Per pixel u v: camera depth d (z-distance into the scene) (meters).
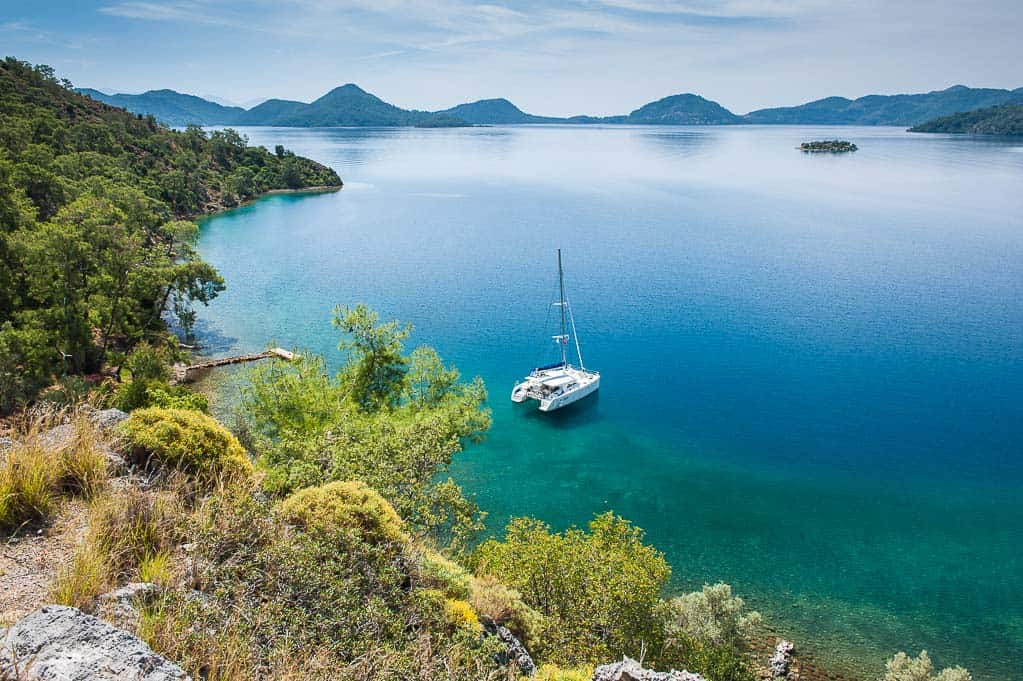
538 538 24.02
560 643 17.45
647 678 14.98
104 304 53.72
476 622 12.23
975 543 38.28
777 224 144.75
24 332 46.06
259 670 7.36
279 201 188.12
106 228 55.00
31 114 145.88
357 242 130.00
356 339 33.72
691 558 36.59
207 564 9.05
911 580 34.88
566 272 105.19
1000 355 67.12
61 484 10.07
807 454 48.88
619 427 53.50
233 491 11.51
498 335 76.44
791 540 38.38
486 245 127.12
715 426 53.50
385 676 8.16
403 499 17.59
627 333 76.38
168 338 59.91
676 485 44.59
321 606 8.95
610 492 43.59
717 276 100.69
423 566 13.49
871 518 40.81
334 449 19.12
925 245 119.62
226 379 57.66
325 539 10.73
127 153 156.88
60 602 7.40
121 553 8.80
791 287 93.38
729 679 25.86
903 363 65.69
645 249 121.31
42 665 5.62
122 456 11.91
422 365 32.94
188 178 163.00
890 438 51.09
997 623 31.78
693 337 74.56
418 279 101.12
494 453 48.81
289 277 101.12
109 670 5.74
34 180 78.75
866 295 88.81
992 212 155.25
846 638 30.41
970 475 45.84
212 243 126.62
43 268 51.47
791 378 62.78
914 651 29.84
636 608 23.42
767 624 31.17
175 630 7.25
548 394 57.31
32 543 8.71
